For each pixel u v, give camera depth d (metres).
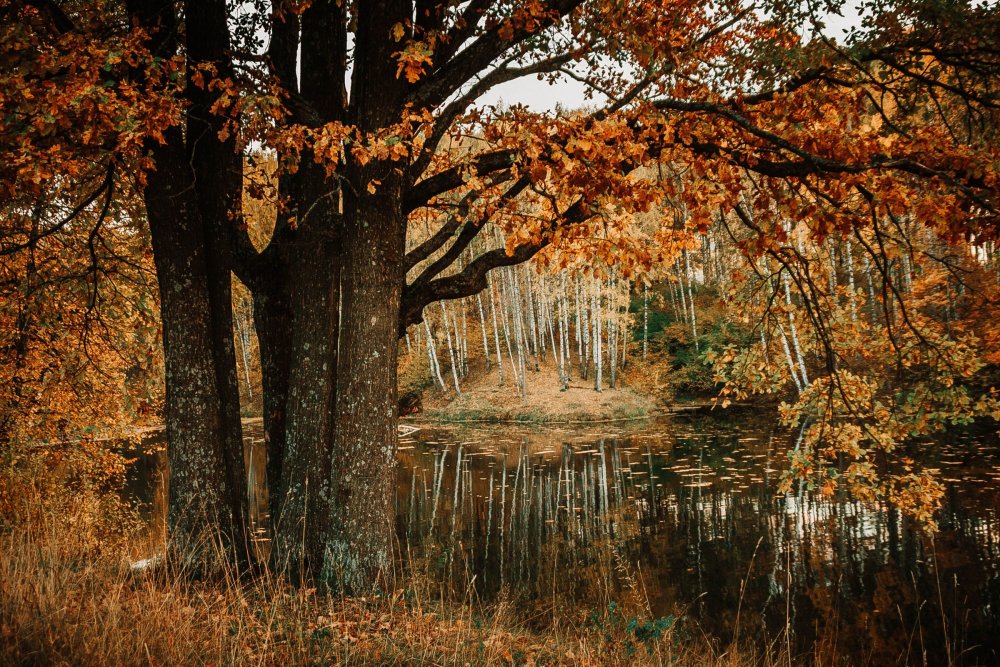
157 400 8.41
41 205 7.37
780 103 5.39
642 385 33.09
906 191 4.72
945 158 4.61
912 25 5.30
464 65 5.46
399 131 4.48
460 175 5.15
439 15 5.75
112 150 4.85
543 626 6.93
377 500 5.55
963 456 14.50
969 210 4.35
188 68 5.80
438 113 5.66
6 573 3.62
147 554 6.49
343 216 5.92
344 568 5.42
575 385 34.28
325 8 6.43
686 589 8.59
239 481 6.41
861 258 6.78
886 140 5.15
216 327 6.48
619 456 19.30
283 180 6.91
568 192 4.77
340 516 5.53
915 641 6.88
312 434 6.07
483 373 38.84
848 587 8.32
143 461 21.97
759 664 6.47
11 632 2.99
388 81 5.32
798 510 11.88
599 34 5.55
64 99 4.09
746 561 9.50
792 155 5.34
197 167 6.45
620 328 34.22
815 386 7.00
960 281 6.70
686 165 5.35
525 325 41.22
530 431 26.86
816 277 7.14
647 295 35.62
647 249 4.89
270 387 6.77
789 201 4.90
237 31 7.50
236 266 6.73
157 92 4.70
